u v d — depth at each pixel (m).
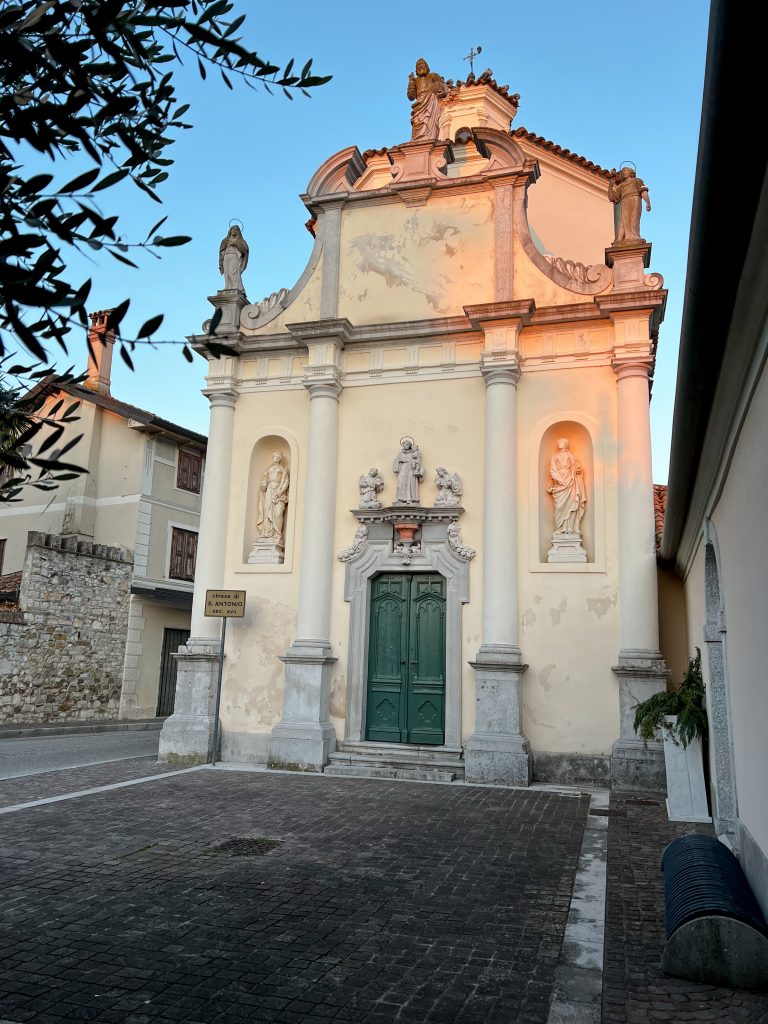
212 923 5.66
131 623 23.73
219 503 14.84
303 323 14.50
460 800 10.67
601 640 12.48
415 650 13.62
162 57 3.20
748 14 2.51
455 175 15.66
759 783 5.34
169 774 12.45
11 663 20.19
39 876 6.79
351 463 14.40
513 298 14.08
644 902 6.29
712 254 3.80
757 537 5.01
